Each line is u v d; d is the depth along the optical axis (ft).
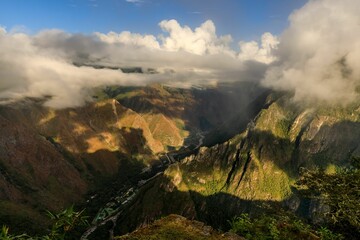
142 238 46.85
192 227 51.52
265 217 62.44
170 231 49.42
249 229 58.44
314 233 63.57
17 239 34.45
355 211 72.84
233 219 60.70
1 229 33.71
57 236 35.47
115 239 46.75
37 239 35.50
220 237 49.70
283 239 56.49
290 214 74.23
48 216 36.19
